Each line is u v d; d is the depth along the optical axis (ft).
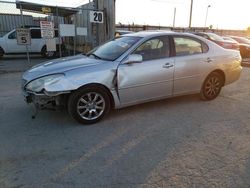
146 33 15.23
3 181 8.27
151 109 15.39
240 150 10.42
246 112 15.11
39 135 11.75
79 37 46.19
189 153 10.14
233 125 13.08
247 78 26.22
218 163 9.40
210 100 17.39
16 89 20.43
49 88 11.80
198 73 15.98
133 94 13.80
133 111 15.01
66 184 8.14
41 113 14.61
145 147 10.65
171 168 9.05
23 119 13.74
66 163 9.38
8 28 53.26
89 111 12.93
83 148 10.55
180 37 15.40
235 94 19.30
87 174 8.69
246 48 47.19
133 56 13.16
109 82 12.96
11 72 28.53
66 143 10.98
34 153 10.09
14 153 10.07
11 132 12.05
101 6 34.12
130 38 14.97
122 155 9.98
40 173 8.74
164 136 11.72
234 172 8.84
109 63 13.08
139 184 8.14
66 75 12.11
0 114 14.46
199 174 8.70
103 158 9.76
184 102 16.92
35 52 45.52
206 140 11.32
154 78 14.17
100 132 12.14
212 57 16.44
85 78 12.34
